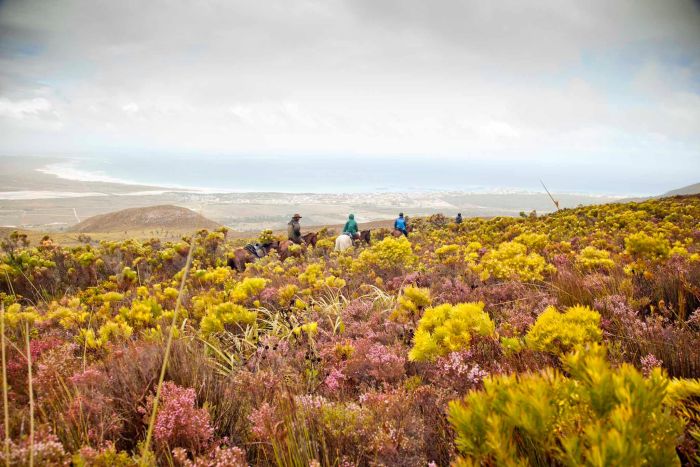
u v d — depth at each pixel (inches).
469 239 595.2
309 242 747.4
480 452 41.2
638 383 36.9
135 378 105.2
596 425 34.7
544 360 88.6
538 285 209.6
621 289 170.6
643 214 603.8
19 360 123.0
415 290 171.0
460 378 93.5
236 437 94.1
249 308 231.6
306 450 78.8
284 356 148.5
